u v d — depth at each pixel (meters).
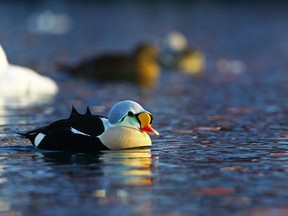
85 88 23.14
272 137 13.30
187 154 11.63
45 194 9.29
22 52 35.12
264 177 10.09
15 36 42.78
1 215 8.48
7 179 10.05
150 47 29.70
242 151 11.89
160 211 8.59
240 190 9.45
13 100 19.42
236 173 10.34
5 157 11.37
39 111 17.23
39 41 40.41
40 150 11.81
